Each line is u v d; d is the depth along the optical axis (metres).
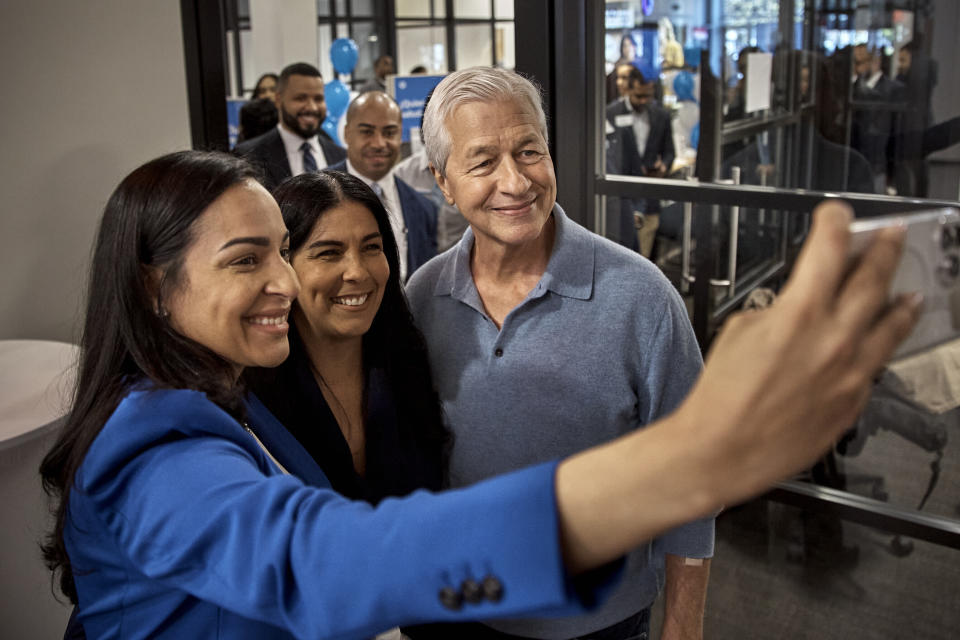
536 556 0.44
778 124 1.90
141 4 2.69
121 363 0.82
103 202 2.82
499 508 0.45
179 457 0.68
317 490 0.58
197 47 2.64
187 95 2.71
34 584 2.01
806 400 0.35
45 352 2.52
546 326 1.30
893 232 0.33
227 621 0.77
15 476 1.95
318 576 0.52
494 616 0.46
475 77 1.25
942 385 1.76
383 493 1.40
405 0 2.92
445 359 1.39
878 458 1.92
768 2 1.86
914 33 1.72
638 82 2.01
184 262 0.80
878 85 1.78
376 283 1.30
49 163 2.80
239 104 2.66
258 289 0.82
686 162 2.01
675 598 1.41
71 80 2.75
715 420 0.37
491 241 1.30
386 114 2.55
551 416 1.31
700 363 1.33
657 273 1.31
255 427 1.13
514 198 1.23
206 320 0.81
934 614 1.90
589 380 1.29
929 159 1.75
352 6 2.78
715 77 1.94
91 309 0.84
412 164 2.68
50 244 2.86
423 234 2.65
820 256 0.33
